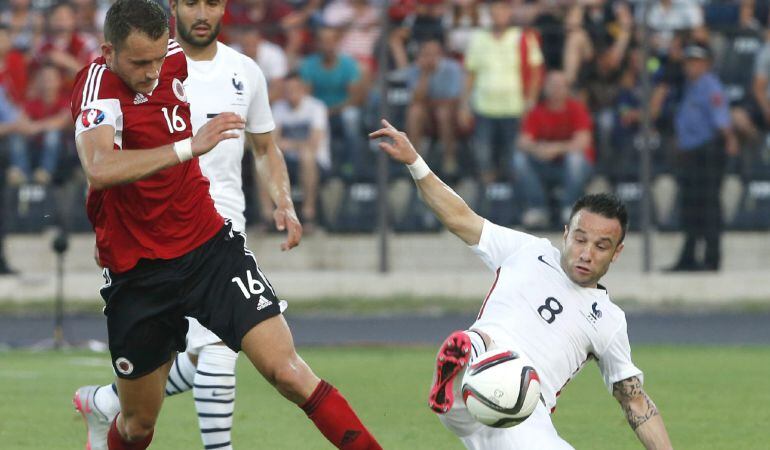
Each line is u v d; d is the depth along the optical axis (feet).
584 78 184.75
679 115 183.73
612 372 70.64
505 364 65.26
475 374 65.31
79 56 187.73
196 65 84.84
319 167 185.47
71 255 185.68
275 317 68.23
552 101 181.68
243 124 62.34
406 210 187.62
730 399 114.01
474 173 185.47
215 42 85.97
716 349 150.10
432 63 185.26
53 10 192.65
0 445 91.56
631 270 187.42
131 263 67.67
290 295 182.09
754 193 188.96
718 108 182.70
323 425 67.10
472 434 68.69
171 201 67.46
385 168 181.78
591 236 68.80
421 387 120.57
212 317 68.08
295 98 183.83
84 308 179.52
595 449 91.25
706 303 182.09
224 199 84.23
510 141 184.44
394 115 187.11
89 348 149.79
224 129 61.82
